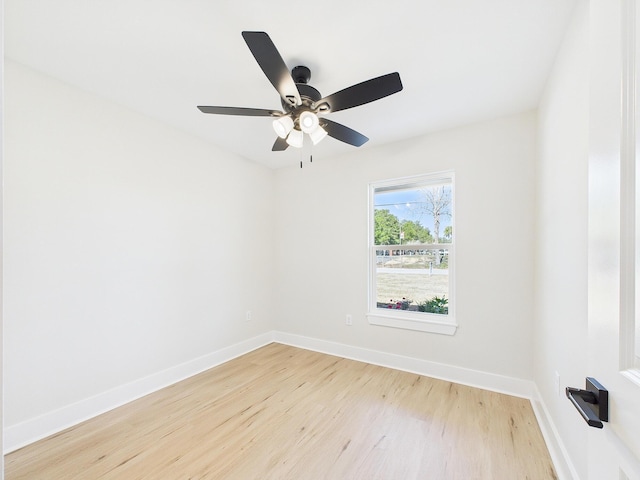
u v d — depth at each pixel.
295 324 3.65
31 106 1.83
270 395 2.38
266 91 2.10
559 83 1.66
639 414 0.54
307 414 2.11
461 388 2.49
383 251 3.15
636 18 0.58
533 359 2.32
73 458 1.67
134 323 2.35
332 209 3.40
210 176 3.02
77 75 1.91
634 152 0.58
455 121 2.55
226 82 1.99
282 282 3.77
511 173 2.42
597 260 0.71
